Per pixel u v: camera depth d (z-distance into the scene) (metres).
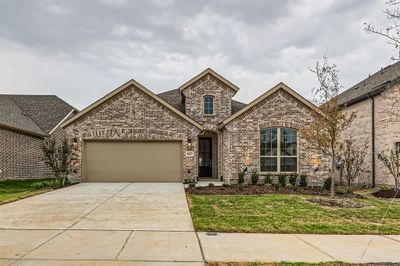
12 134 19.70
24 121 22.61
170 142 18.00
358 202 11.32
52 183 15.80
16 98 28.38
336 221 8.39
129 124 17.75
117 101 17.81
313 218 8.67
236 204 10.53
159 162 17.89
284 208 9.95
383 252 5.95
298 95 17.02
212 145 20.77
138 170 17.84
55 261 5.24
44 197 12.10
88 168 17.70
